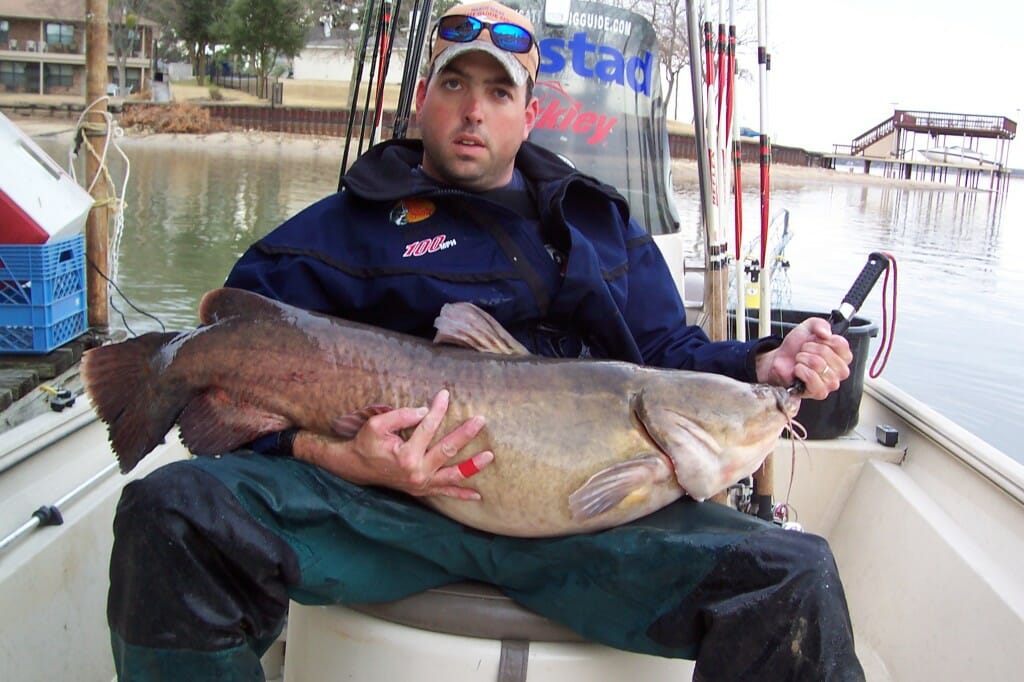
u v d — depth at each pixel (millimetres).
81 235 3787
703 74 3029
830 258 12562
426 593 1929
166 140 19953
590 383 1970
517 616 1901
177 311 7145
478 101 2223
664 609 1794
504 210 2264
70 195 3703
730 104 3127
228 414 2047
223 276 8414
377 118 3117
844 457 3477
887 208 23422
